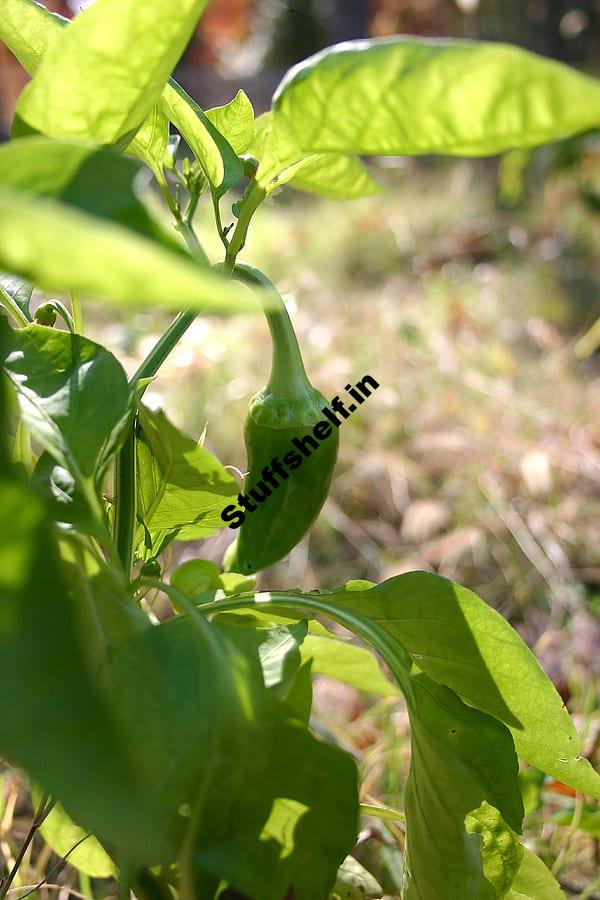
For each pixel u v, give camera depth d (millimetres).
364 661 514
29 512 273
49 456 385
